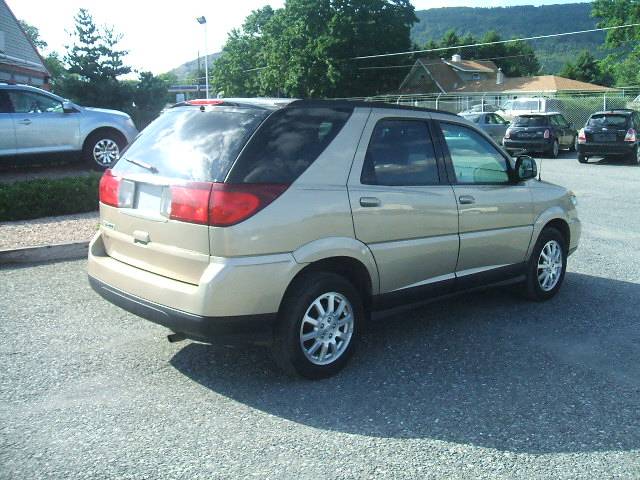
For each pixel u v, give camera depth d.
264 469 3.29
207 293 3.82
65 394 4.10
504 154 5.85
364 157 4.55
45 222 8.93
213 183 3.89
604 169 19.30
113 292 4.39
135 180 4.33
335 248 4.27
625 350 5.05
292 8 52.69
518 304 6.25
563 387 4.34
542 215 6.06
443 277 5.18
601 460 3.44
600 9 50.16
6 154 11.29
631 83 53.09
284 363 4.21
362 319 4.59
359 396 4.15
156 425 3.73
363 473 3.27
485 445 3.57
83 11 34.97
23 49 25.81
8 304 5.82
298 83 52.16
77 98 34.62
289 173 4.12
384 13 54.00
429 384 4.36
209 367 4.58
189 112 4.52
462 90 61.31
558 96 42.12
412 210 4.77
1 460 3.31
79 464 3.30
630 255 8.30
